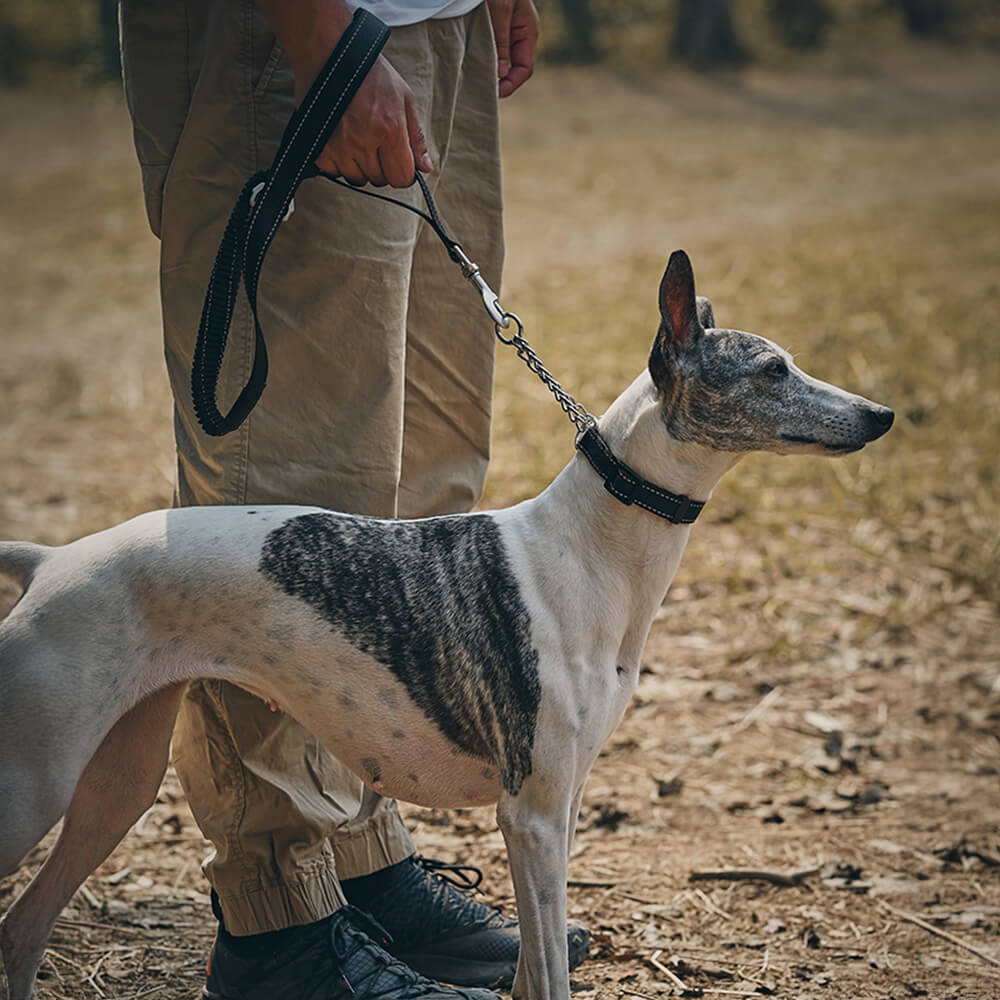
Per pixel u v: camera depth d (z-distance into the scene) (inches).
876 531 222.1
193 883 127.3
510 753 93.4
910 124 845.2
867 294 389.7
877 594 199.8
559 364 319.6
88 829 99.7
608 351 331.9
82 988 109.9
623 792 145.3
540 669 92.9
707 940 117.8
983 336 338.0
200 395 97.9
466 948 112.5
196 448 104.6
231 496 103.3
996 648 182.9
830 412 94.5
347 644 93.6
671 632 188.9
